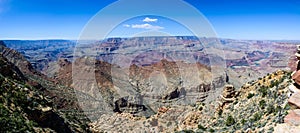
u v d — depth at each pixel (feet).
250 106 138.31
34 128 106.83
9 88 120.16
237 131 113.80
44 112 121.70
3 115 96.94
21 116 106.63
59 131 126.00
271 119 96.07
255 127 100.07
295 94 55.11
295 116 53.67
